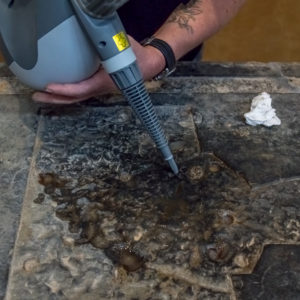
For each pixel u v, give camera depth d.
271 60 1.78
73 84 0.71
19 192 0.67
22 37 0.66
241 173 0.71
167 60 0.78
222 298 0.57
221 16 0.88
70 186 0.68
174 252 0.61
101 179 0.70
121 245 0.62
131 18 0.96
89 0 0.59
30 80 0.71
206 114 0.81
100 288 0.57
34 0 0.62
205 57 1.77
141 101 0.65
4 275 0.58
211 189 0.69
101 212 0.65
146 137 0.76
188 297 0.57
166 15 0.98
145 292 0.57
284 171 0.72
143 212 0.66
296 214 0.66
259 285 0.58
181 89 0.85
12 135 0.75
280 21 1.89
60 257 0.60
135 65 0.64
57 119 0.79
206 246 0.62
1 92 0.83
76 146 0.74
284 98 0.85
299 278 0.59
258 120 0.78
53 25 0.63
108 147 0.74
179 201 0.67
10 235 0.62
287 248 0.62
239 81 0.88
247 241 0.63
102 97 0.82
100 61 0.66
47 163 0.71
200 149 0.75
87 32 0.62
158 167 0.72
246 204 0.67
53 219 0.64
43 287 0.57
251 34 1.85
